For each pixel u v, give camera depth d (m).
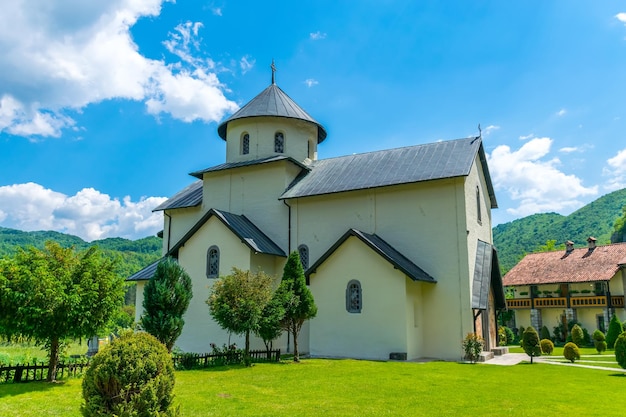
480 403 12.20
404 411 11.24
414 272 21.42
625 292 41.06
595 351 32.69
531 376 17.05
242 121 29.53
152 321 18.06
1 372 13.89
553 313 44.75
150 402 8.05
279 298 19.70
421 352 22.09
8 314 13.85
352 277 22.34
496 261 25.59
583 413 11.17
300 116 29.58
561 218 117.19
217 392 13.26
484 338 23.80
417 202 23.42
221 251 24.75
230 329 19.00
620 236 70.25
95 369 8.44
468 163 22.89
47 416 10.40
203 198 29.55
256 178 27.92
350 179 25.55
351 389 13.88
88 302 14.38
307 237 25.75
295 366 18.42
